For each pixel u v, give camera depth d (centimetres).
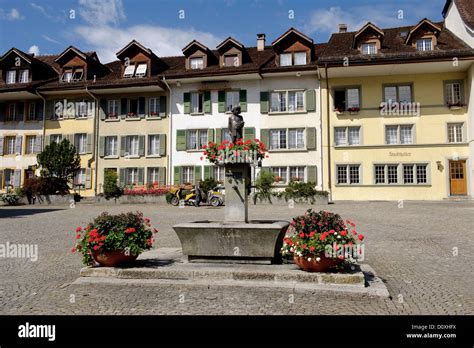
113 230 650
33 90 3138
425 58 2495
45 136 3238
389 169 2714
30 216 1841
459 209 1825
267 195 2403
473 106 2517
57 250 962
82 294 564
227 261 668
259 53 3222
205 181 2623
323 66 2611
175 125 3033
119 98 3147
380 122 2739
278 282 585
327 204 2319
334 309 492
